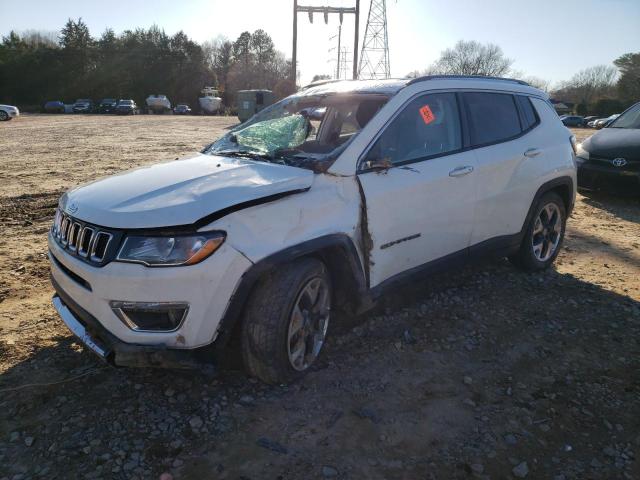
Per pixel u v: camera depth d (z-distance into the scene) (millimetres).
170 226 2617
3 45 70250
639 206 8289
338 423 2805
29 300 4277
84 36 71812
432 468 2504
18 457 2518
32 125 28500
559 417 2895
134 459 2516
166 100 65875
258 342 2891
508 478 2457
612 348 3652
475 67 59406
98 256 2730
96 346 2775
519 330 3883
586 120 57719
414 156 3717
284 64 98500
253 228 2775
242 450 2592
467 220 4055
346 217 3207
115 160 13117
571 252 5809
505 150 4352
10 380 3121
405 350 3564
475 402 3014
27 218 7070
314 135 3859
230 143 3980
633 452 2641
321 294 3227
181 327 2658
